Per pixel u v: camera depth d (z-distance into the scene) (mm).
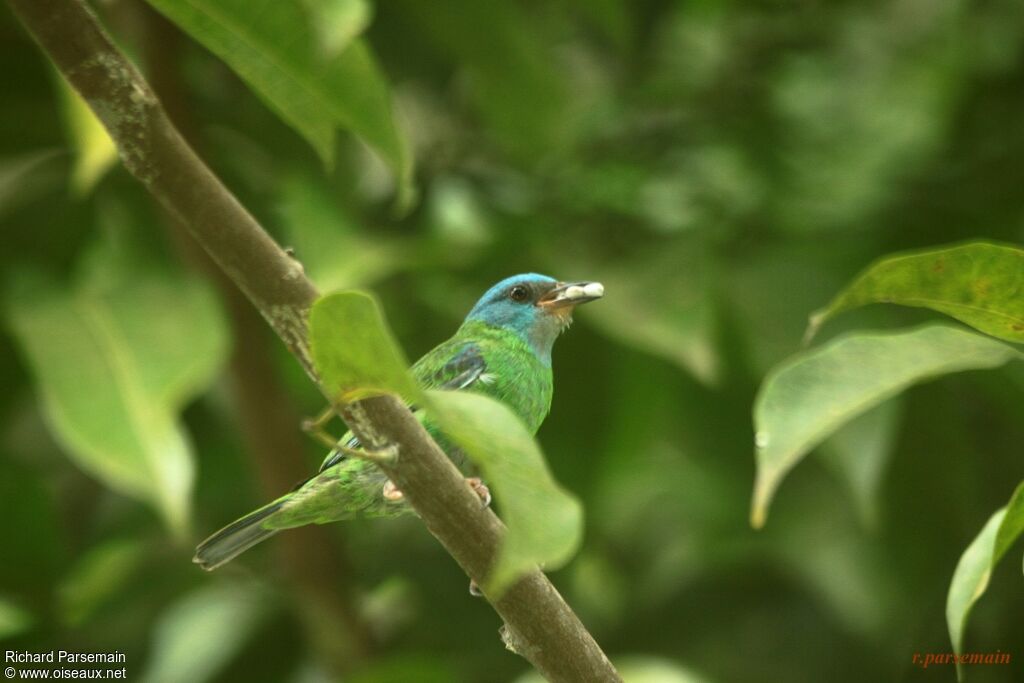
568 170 10883
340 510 7914
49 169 10297
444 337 10977
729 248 10477
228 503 11383
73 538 11234
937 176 10945
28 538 9852
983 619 10836
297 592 10352
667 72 11656
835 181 10969
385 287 10758
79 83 4215
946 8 11734
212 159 10180
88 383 8164
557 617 4891
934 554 10672
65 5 4168
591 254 10281
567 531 3463
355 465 7660
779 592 11297
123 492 11258
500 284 9594
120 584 10117
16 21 10094
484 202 10703
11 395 10414
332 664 10297
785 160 11086
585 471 10516
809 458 10898
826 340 9789
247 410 9883
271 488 10000
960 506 10648
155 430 7988
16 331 8430
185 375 8312
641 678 8539
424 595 11125
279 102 5863
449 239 9875
